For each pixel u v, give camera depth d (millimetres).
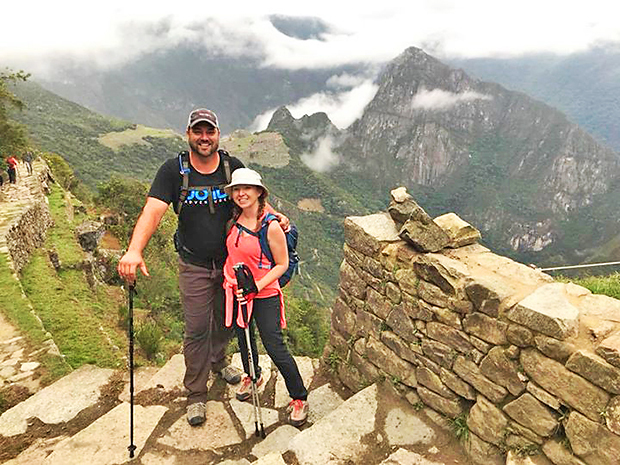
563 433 2676
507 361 2906
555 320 2586
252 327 4020
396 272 3742
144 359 9109
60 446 3736
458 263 3326
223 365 4660
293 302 28031
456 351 3270
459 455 3277
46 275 13180
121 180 37062
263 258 3602
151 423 3988
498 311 2939
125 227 29297
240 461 3570
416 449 3354
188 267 3908
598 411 2436
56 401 4527
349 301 4438
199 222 3734
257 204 3537
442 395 3420
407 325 3674
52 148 152250
